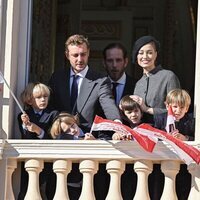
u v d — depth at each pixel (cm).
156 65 1681
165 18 2409
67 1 2336
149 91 1633
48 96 1611
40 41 1970
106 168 1581
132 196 1599
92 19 2373
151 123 1612
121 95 1673
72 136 1598
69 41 1636
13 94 1591
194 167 1560
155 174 1598
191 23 2386
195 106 1600
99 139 1595
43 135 1609
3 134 1620
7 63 1630
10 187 1594
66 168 1580
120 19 2394
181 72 2388
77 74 1639
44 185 1616
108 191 1588
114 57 1677
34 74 1841
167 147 1562
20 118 1620
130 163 1593
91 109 1627
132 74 2161
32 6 1725
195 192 1559
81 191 1594
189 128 1595
